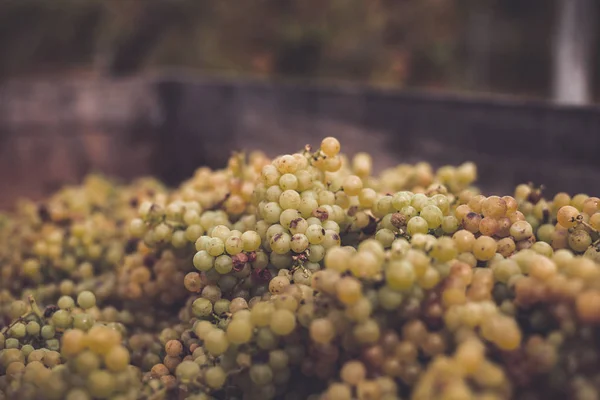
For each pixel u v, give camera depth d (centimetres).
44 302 64
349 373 40
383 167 96
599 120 73
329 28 167
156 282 58
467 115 86
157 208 57
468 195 55
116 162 127
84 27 177
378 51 168
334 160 53
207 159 119
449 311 41
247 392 44
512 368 39
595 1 136
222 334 44
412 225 48
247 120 113
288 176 51
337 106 101
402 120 93
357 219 52
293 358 43
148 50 171
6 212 121
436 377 37
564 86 132
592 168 74
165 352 53
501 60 190
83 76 172
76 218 73
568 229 50
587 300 38
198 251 50
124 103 125
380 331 41
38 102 126
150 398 44
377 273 41
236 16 167
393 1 174
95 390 42
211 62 164
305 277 48
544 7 193
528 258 44
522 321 42
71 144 127
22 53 178
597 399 38
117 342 43
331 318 41
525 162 80
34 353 50
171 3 167
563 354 39
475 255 46
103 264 69
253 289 50
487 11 187
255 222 53
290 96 107
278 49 167
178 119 122
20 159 127
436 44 175
